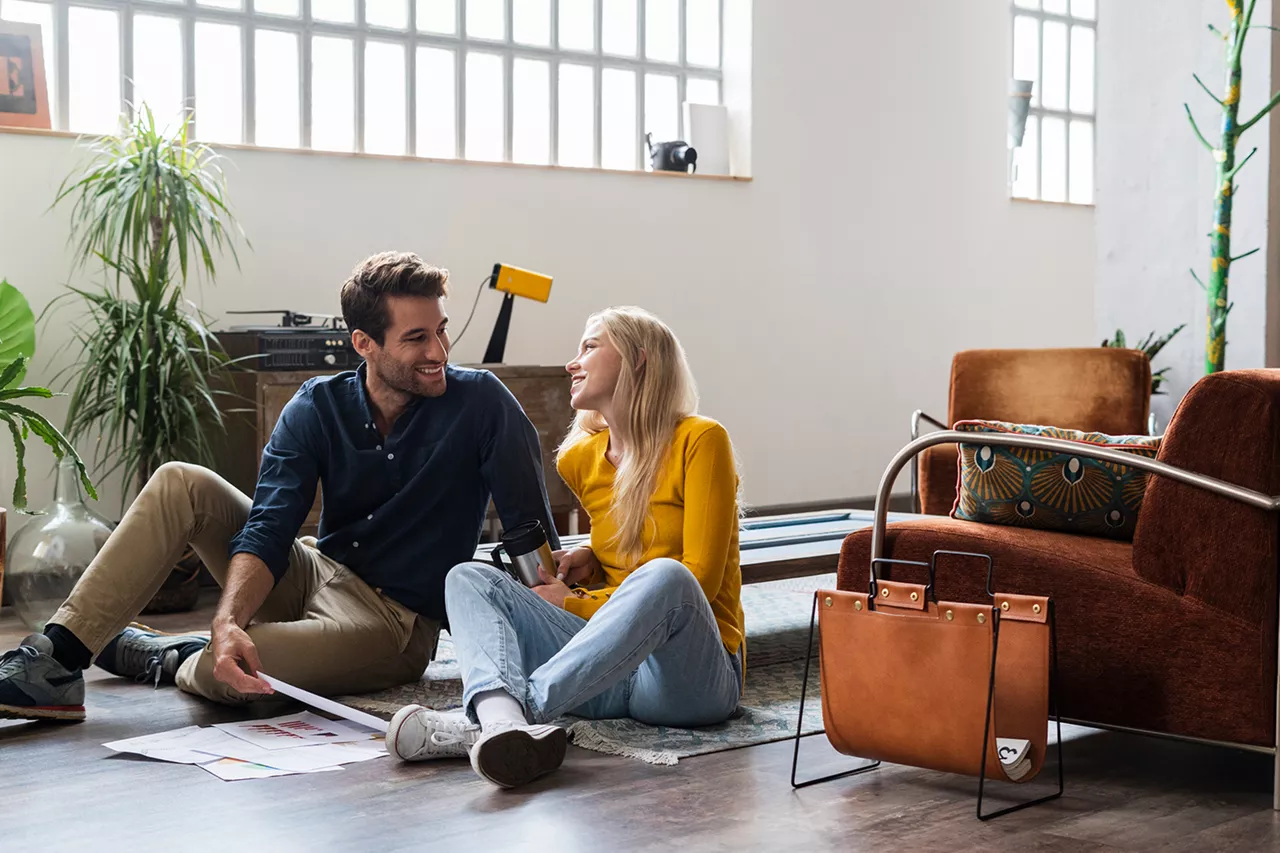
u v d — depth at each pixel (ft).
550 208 18.26
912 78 22.25
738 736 7.82
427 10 17.88
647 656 7.34
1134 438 7.20
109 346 13.00
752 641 10.79
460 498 8.83
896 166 22.12
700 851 5.82
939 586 7.38
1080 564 7.02
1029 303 24.14
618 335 8.01
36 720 8.25
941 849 5.85
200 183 13.76
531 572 8.13
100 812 6.40
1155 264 16.83
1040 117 24.99
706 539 7.73
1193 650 6.73
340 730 7.98
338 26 17.10
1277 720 6.46
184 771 7.10
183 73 15.99
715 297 20.04
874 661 6.81
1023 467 7.35
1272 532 6.54
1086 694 7.04
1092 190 25.53
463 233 17.49
